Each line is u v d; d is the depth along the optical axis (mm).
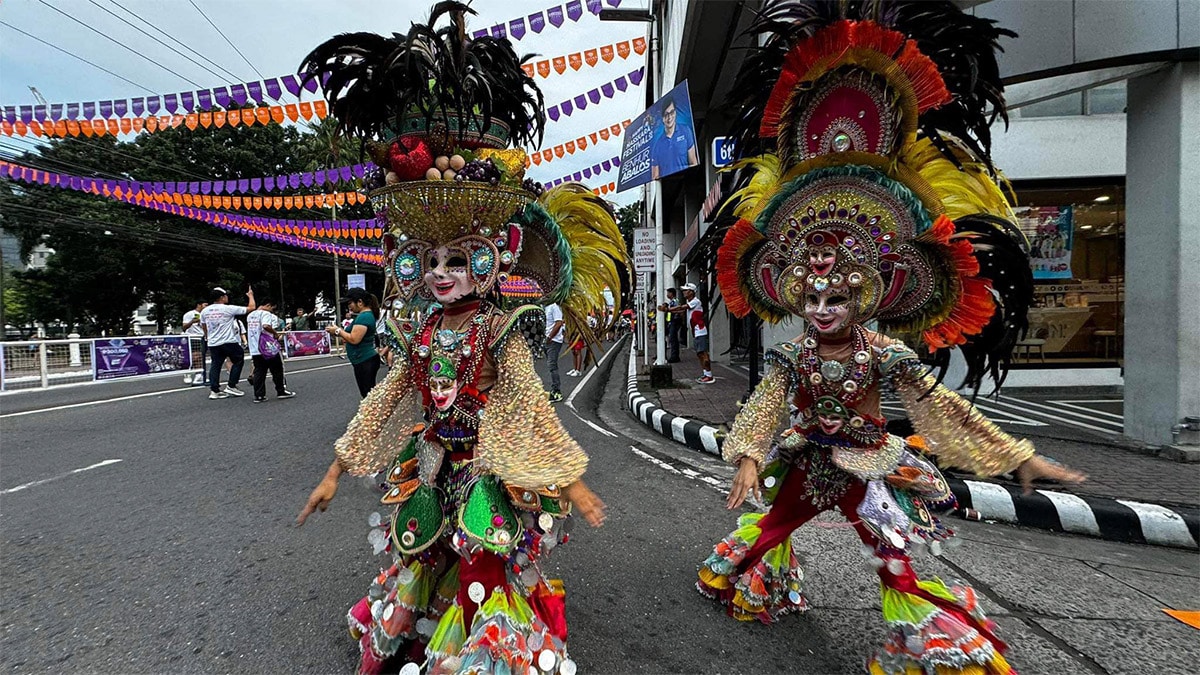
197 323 12391
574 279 2443
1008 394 8625
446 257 2008
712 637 2510
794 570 2678
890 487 2211
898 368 2160
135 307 30938
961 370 7422
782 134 2227
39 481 4922
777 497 2539
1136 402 5496
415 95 1953
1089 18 5082
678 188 18859
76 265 27750
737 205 2625
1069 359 8734
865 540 2207
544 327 2154
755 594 2604
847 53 2021
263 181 11961
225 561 3273
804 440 2367
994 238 2146
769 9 2361
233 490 4609
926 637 1962
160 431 7043
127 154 26500
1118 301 8625
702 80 12195
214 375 9984
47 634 2529
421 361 2068
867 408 2264
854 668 2297
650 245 11836
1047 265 8594
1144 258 5340
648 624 2613
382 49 2096
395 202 1963
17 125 8328
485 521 1922
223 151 29016
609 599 2844
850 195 2137
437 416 2059
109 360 14172
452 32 2016
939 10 2166
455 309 2111
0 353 11891
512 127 2402
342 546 3479
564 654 2033
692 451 6004
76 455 5836
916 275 2150
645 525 3850
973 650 1905
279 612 2713
